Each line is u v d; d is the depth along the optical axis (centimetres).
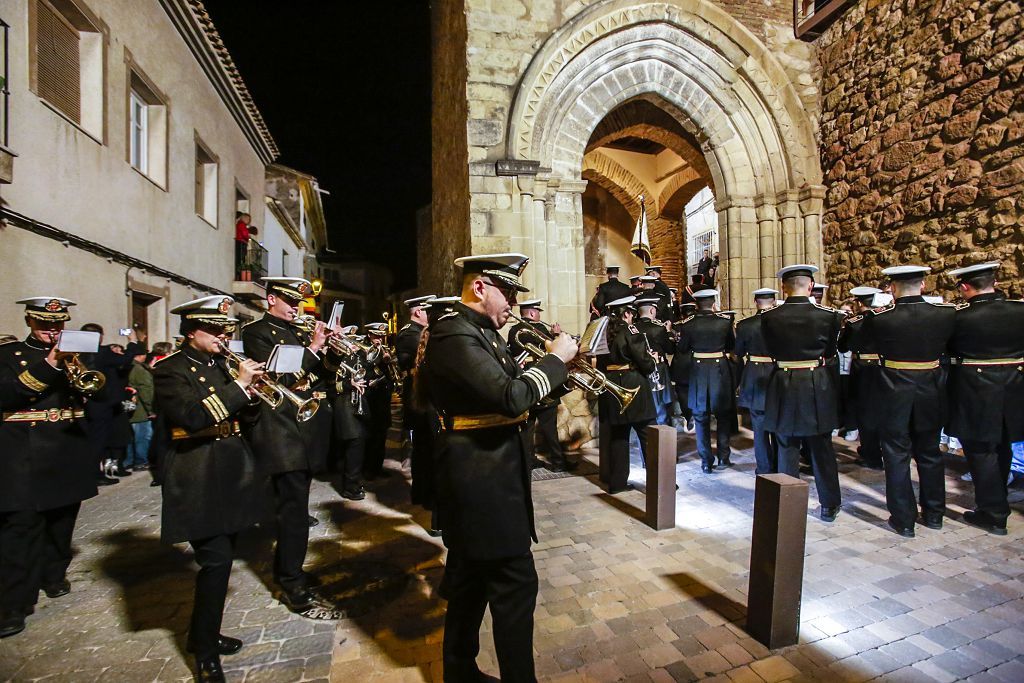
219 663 244
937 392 388
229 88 1166
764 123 830
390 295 3681
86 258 655
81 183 643
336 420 515
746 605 301
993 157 575
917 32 673
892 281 405
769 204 838
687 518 433
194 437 254
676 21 777
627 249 1419
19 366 304
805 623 281
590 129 776
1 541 292
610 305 505
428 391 226
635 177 1316
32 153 557
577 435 711
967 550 365
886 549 368
